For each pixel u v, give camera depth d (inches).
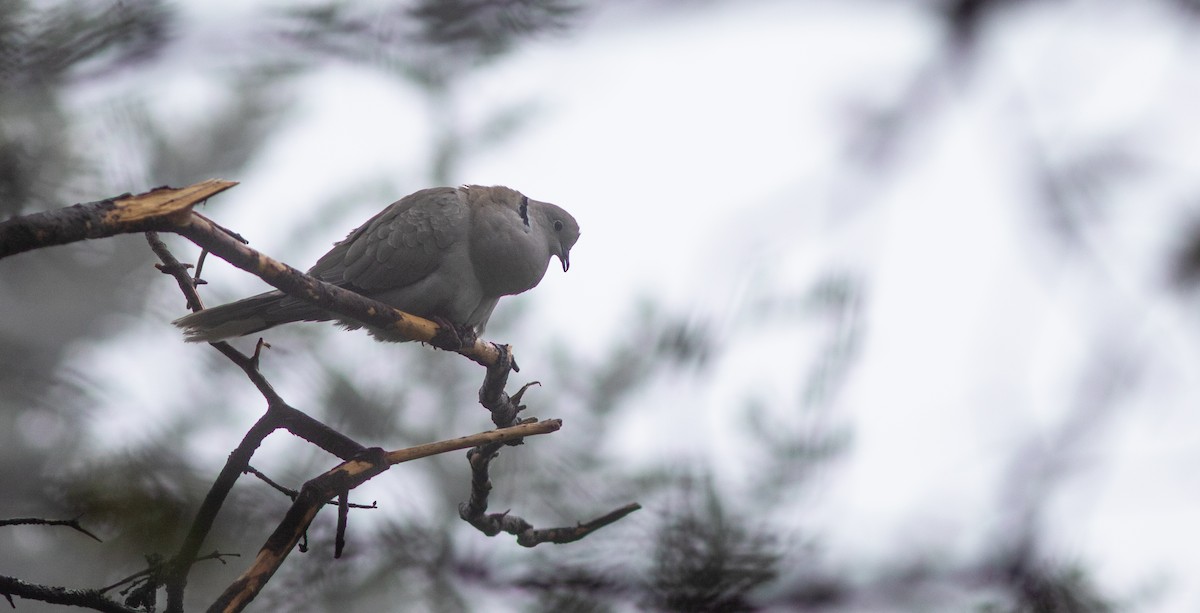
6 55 245.1
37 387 366.0
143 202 210.1
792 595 255.0
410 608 384.5
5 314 434.6
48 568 346.3
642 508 277.0
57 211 198.1
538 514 415.5
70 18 245.9
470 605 381.1
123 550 280.8
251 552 358.9
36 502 303.7
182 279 237.0
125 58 253.4
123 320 470.3
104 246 471.2
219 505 230.8
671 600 259.6
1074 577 246.8
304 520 233.8
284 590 373.4
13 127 296.0
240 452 235.3
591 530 279.9
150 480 329.7
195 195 213.9
